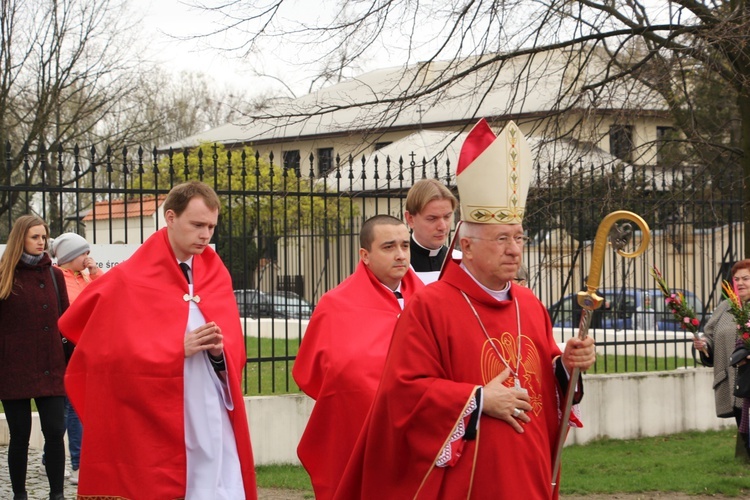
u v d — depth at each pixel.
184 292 5.62
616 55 12.35
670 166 14.23
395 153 18.45
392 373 4.25
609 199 11.51
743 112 11.94
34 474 8.89
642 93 12.77
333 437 5.59
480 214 4.32
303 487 8.82
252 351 16.64
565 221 11.84
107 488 5.36
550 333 4.64
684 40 13.10
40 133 23.31
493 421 4.15
